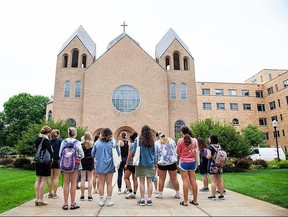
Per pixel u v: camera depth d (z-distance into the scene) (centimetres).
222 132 2312
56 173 878
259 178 1496
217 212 649
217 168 826
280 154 3247
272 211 658
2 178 1520
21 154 2392
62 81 3366
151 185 750
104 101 3228
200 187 1153
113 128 3155
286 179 1426
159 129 3195
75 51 3603
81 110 3284
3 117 5303
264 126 5347
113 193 980
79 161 730
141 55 3416
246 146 2325
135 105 3253
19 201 834
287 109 4725
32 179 1470
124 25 3950
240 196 889
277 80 5094
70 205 724
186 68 3666
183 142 764
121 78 3319
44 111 5503
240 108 5375
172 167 829
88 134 877
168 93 3425
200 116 5203
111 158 750
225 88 5550
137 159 736
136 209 689
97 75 3303
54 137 886
